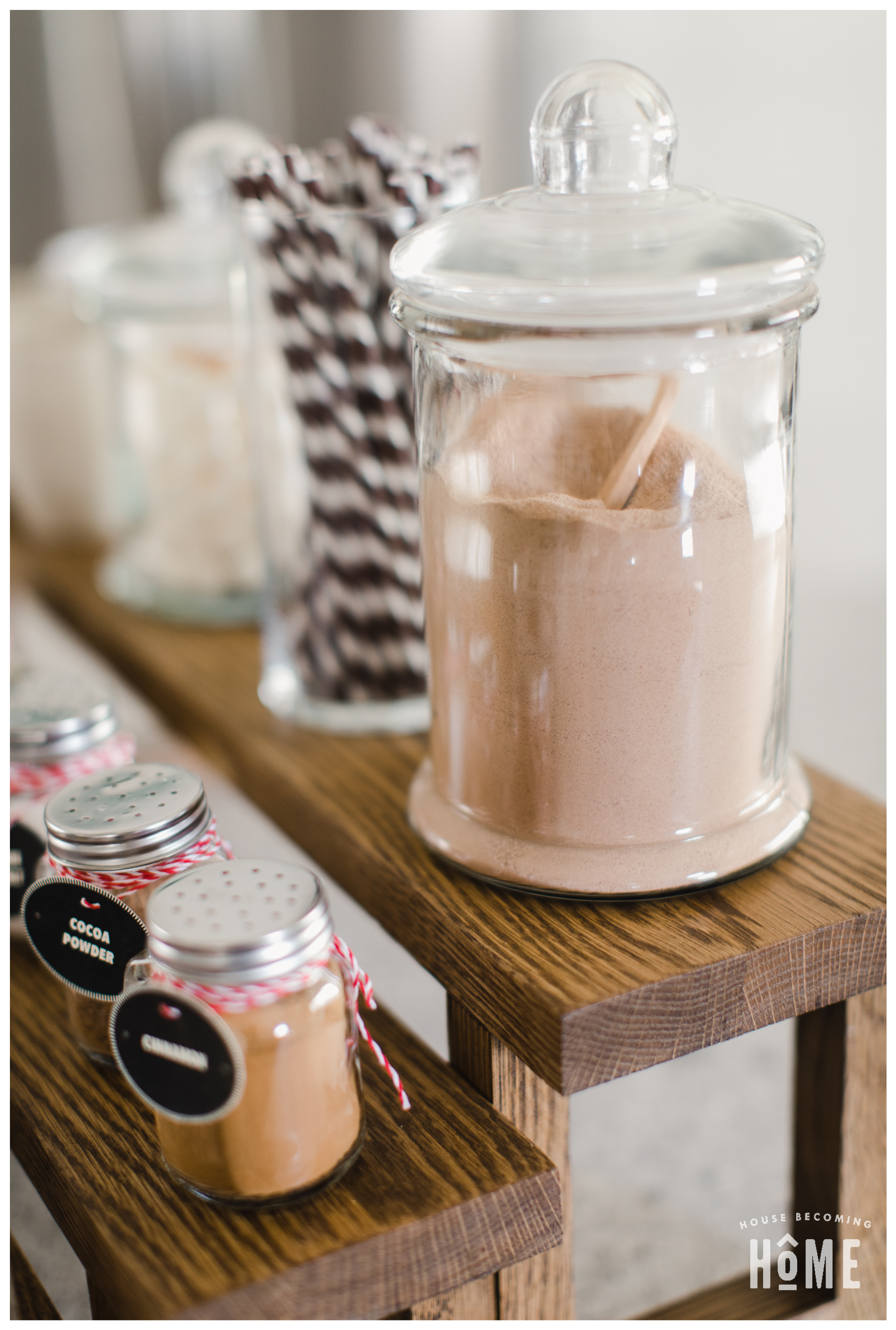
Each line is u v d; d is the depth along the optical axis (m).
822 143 2.01
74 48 1.62
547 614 0.49
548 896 0.54
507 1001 0.50
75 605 1.02
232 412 0.88
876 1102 0.63
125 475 0.97
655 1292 0.80
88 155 1.68
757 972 0.50
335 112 1.71
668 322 0.44
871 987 0.54
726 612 0.49
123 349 0.91
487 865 0.55
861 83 1.99
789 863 0.57
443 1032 1.06
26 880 0.62
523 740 0.52
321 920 0.45
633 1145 0.97
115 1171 0.49
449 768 0.57
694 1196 0.90
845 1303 0.66
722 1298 0.67
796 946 0.51
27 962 0.66
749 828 0.54
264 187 0.65
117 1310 0.46
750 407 0.49
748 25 1.88
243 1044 0.43
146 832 0.51
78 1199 0.48
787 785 0.59
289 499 0.74
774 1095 1.03
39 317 1.14
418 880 0.57
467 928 0.52
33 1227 0.89
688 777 0.51
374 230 0.65
